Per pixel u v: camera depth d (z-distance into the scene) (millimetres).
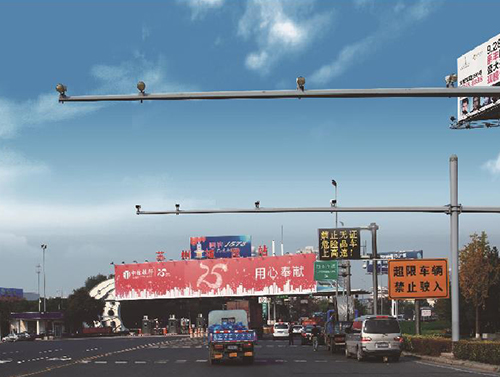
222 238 103750
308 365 29703
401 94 13719
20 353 45938
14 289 138750
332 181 55750
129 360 34688
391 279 36156
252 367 28719
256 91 13781
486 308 62188
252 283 100125
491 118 67625
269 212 29328
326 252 44469
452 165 29281
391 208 28438
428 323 92812
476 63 67125
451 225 29000
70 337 108750
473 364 27094
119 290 107812
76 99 13711
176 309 136500
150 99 13812
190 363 31859
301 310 133750
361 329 31922
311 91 13734
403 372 24703
